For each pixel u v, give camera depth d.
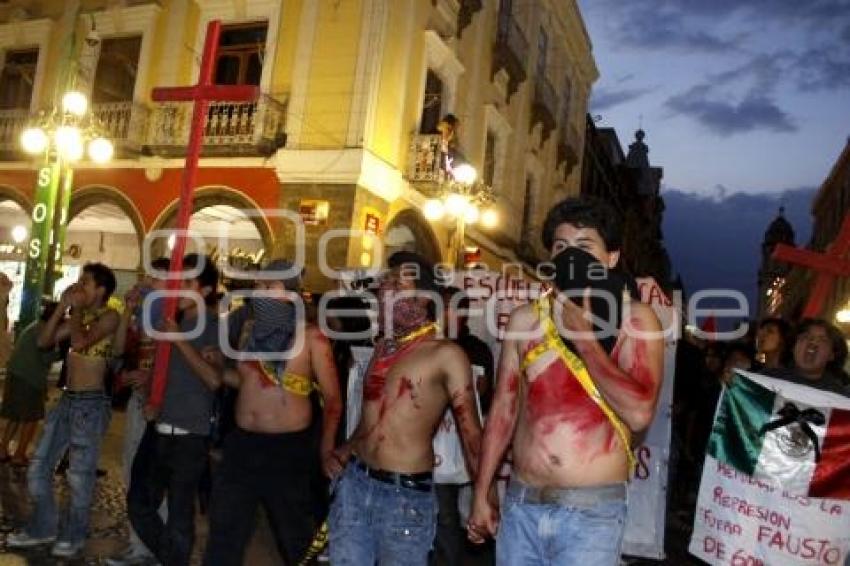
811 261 4.63
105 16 15.52
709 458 3.93
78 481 4.92
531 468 2.67
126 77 15.41
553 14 22.97
